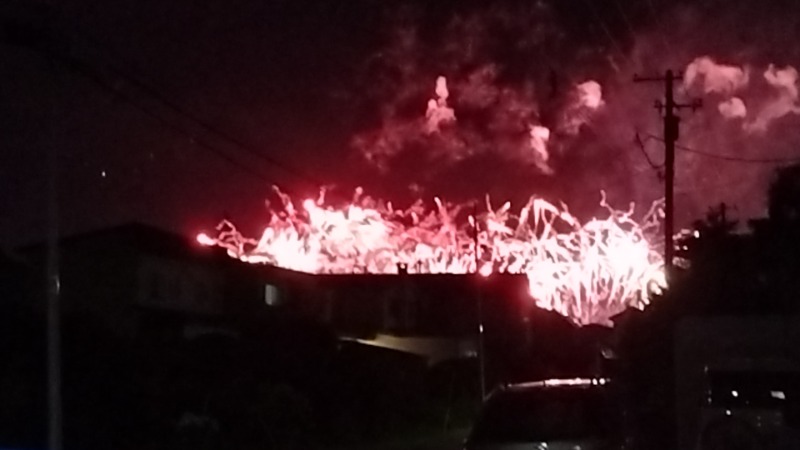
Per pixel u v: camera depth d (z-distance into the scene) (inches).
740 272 1049.5
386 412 1352.1
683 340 910.4
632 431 748.6
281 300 1803.6
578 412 689.0
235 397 1095.6
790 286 1015.0
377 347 1614.2
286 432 1123.3
